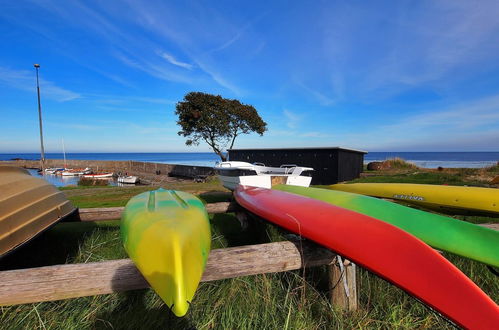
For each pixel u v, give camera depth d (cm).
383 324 195
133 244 164
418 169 1691
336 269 206
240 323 191
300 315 195
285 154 1278
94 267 161
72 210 314
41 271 154
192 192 842
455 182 944
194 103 1852
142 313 199
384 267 162
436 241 231
